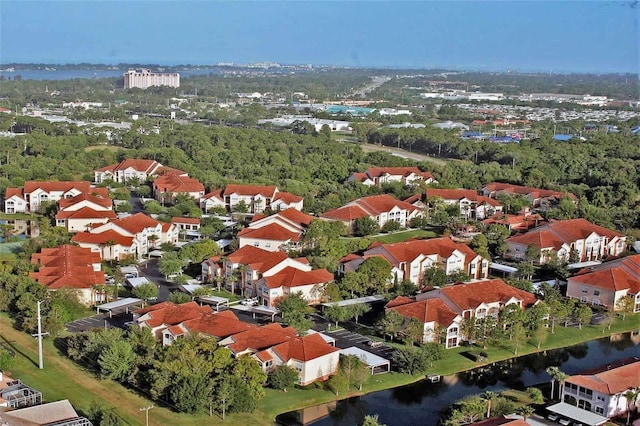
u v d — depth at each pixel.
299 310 132.00
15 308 134.38
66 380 106.31
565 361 123.12
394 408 103.81
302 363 108.31
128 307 138.38
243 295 148.25
